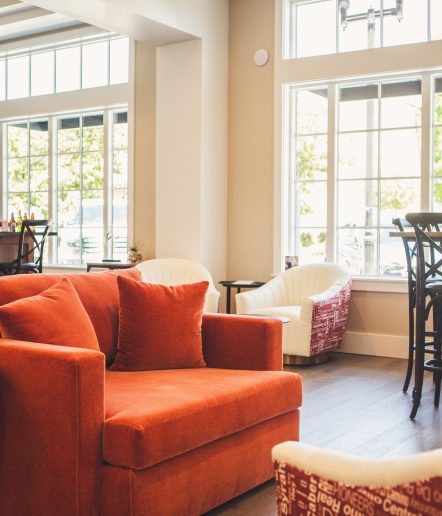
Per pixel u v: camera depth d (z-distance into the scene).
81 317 2.78
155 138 6.83
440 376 4.16
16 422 2.34
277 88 6.33
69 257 8.07
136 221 6.98
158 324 3.06
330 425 3.77
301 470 1.21
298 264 6.19
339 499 1.15
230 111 6.63
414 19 5.80
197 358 3.12
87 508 2.23
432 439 3.50
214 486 2.53
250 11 6.49
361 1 6.04
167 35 6.17
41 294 2.76
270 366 3.09
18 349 2.33
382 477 1.09
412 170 5.88
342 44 6.15
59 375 2.22
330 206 6.22
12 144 8.53
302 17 6.35
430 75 5.74
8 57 8.49
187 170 6.39
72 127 7.99
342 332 5.74
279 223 6.36
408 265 4.42
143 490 2.23
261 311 5.64
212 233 6.48
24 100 8.17
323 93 6.27
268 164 6.44
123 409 2.34
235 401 2.58
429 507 1.04
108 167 7.63
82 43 7.83
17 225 7.70
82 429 2.21
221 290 6.62
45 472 2.27
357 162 6.14
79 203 7.96
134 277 3.39
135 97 6.97
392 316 5.90
